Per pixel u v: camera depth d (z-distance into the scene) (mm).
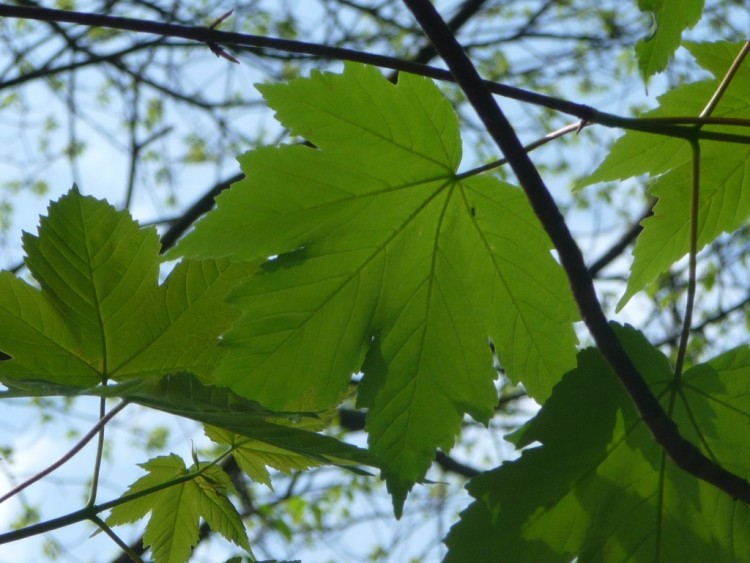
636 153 1100
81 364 1030
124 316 1032
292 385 1019
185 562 1090
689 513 1024
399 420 1026
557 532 1018
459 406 1031
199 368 1034
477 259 1038
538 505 1017
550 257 1033
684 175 1099
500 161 1030
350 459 1015
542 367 1035
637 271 1097
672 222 1099
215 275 1034
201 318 1034
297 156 1021
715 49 1098
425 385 1032
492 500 1015
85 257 1031
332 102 1023
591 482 1020
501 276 1039
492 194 1033
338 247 1026
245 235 1018
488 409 1032
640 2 1024
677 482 1022
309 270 1023
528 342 1037
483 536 1014
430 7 958
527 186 956
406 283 1036
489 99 958
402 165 1031
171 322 1033
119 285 1032
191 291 1033
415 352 1033
